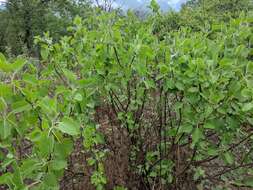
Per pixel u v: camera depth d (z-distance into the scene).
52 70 2.43
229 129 2.22
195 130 2.06
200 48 2.28
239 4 14.09
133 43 2.34
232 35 2.45
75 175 2.42
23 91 1.60
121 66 2.27
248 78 2.04
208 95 2.03
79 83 1.89
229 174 2.79
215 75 2.03
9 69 1.56
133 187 2.60
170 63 2.16
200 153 2.55
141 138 2.60
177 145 2.50
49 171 1.52
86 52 2.45
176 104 2.15
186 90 2.12
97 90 2.33
